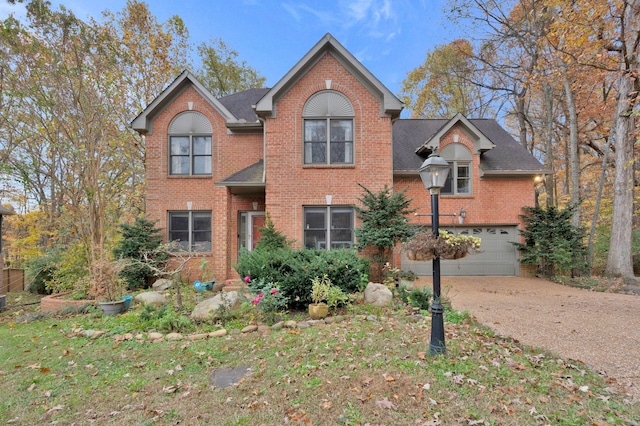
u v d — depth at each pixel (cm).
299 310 709
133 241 1019
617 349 480
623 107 1178
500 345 482
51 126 905
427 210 1240
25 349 515
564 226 1181
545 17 1398
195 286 953
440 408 319
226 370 425
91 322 656
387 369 398
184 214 1196
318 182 1080
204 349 493
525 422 296
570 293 935
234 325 598
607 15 1139
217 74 2258
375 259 1002
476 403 326
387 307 687
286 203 1074
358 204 1073
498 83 1950
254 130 1208
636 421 296
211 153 1211
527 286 1047
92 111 928
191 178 1194
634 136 1099
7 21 815
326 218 1089
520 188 1265
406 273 968
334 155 1095
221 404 339
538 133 2105
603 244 1409
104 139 966
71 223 1013
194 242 1190
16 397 363
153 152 1195
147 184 1189
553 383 365
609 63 1170
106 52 978
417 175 1225
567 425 292
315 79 1088
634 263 1392
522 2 1511
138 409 334
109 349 505
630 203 1192
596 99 1577
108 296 799
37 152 954
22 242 1557
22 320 715
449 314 637
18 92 853
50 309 823
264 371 412
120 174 1409
